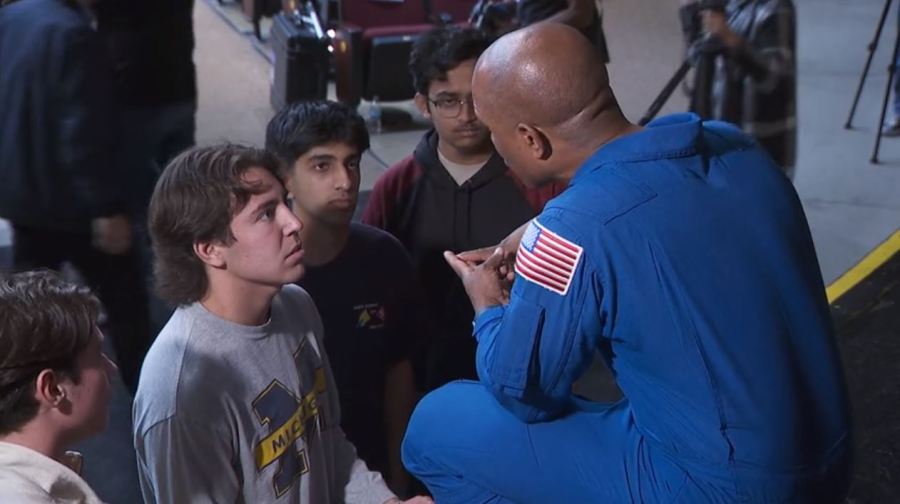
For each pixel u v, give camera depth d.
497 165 2.49
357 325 2.21
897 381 3.73
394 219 2.57
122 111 3.21
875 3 8.56
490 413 1.86
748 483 1.56
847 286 4.43
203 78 6.86
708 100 4.05
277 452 1.71
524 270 1.59
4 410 1.18
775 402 1.54
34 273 1.29
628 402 1.78
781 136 3.99
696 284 1.52
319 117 2.08
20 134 2.90
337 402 1.94
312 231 2.14
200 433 1.60
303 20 5.75
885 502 3.10
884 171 5.60
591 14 4.70
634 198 1.53
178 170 1.63
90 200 2.95
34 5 2.86
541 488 1.79
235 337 1.66
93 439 3.32
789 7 3.85
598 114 1.62
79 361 1.24
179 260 1.64
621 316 1.54
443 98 2.40
